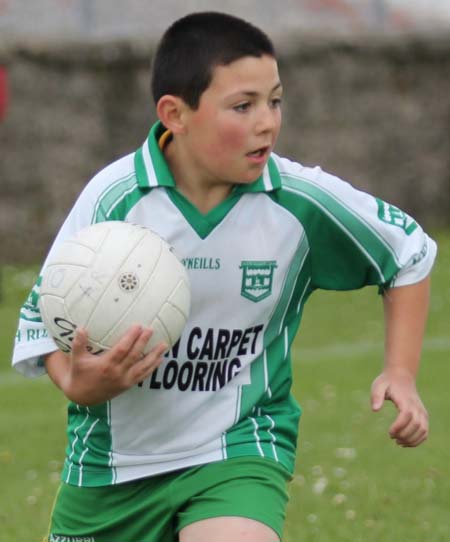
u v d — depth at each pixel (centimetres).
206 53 1533
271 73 1537
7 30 6291
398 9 7194
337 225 1628
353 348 4538
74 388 1486
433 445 3055
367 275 1669
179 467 1596
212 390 1608
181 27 1584
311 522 2402
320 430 3256
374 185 6675
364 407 3541
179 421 1600
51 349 1581
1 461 3034
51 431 3372
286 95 6500
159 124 1622
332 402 3612
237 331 1616
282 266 1623
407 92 6731
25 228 6053
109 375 1454
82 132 6172
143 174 1597
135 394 1596
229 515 1514
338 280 1672
